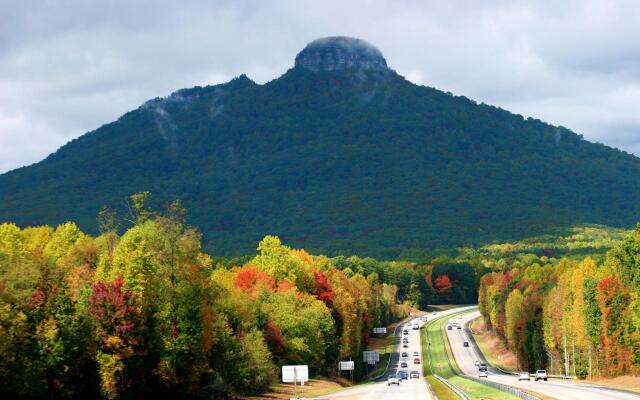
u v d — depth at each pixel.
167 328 98.94
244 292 144.00
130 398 92.81
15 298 80.00
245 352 121.12
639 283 132.62
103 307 89.12
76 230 147.38
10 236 128.50
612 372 144.25
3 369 76.31
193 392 105.38
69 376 82.88
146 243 96.31
